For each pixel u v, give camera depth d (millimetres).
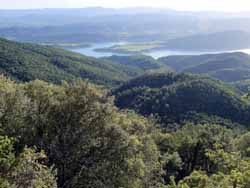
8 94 21234
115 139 22125
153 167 26844
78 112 22203
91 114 22250
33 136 21125
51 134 21641
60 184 20688
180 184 26469
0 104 20641
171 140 62969
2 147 15047
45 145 21078
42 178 15609
